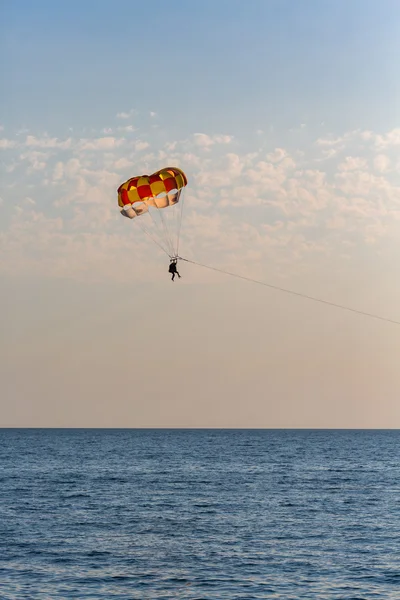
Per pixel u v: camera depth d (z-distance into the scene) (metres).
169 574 86.75
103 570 88.38
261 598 77.12
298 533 112.50
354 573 87.44
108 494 162.25
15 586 80.94
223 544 103.81
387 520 125.56
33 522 121.25
